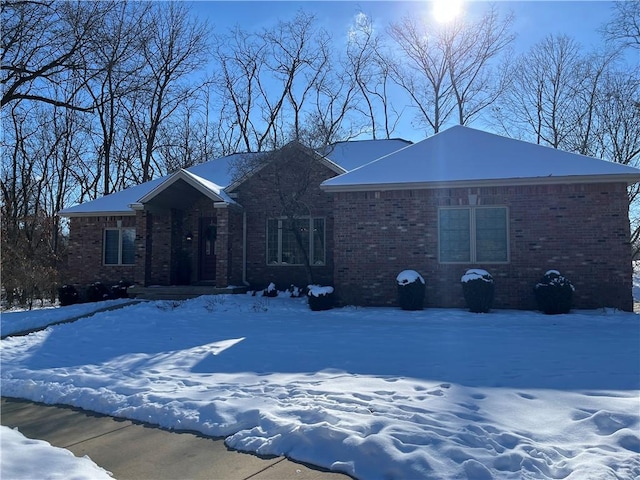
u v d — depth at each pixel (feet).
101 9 62.59
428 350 26.40
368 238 47.32
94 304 52.37
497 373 20.94
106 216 64.23
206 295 52.47
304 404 16.60
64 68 61.11
